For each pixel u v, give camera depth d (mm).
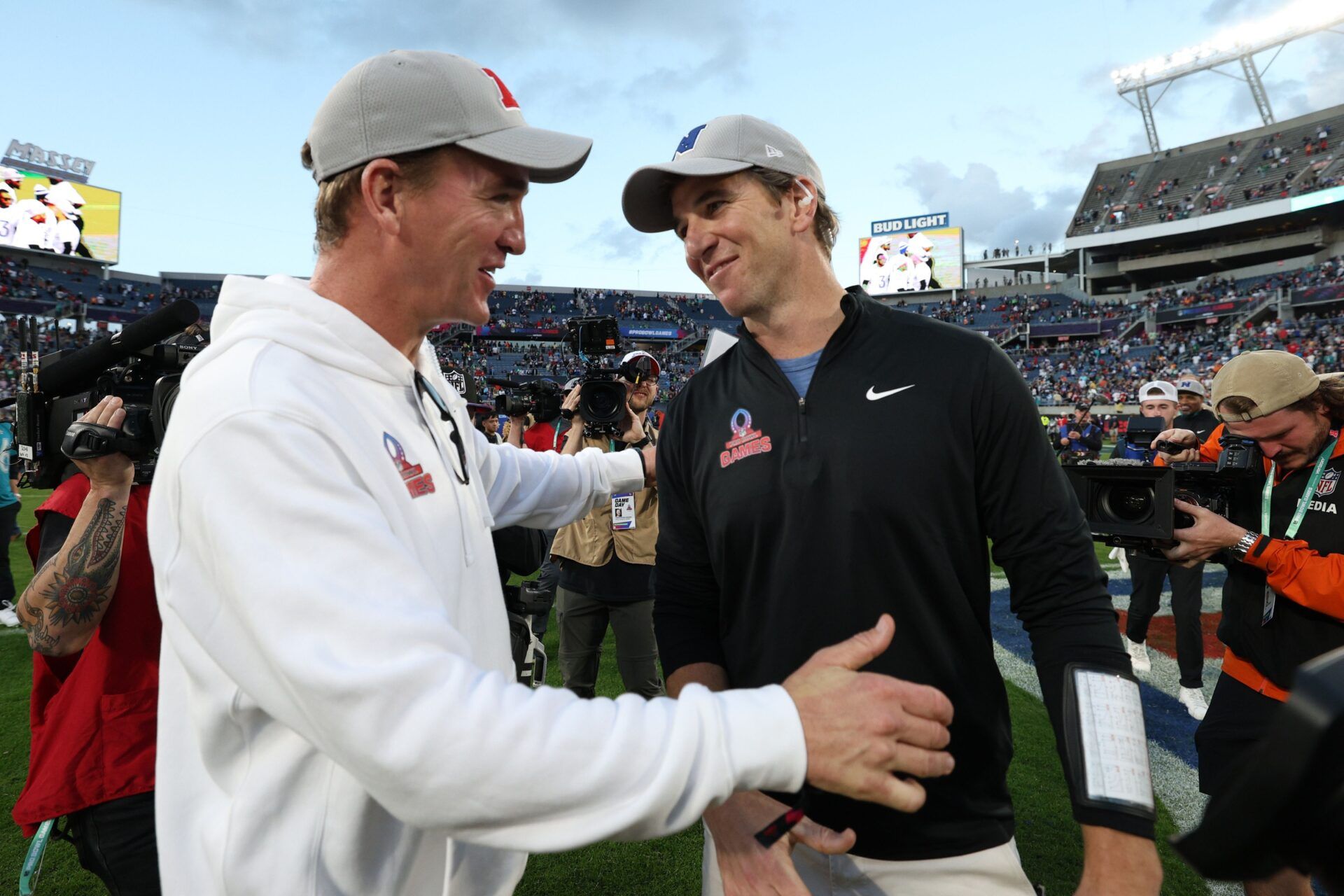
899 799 720
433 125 926
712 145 1327
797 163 1357
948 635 1267
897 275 50469
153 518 839
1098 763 1000
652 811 648
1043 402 35750
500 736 645
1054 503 1214
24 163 36938
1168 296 45219
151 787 1562
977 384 1238
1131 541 2102
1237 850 354
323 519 721
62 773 1504
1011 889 1252
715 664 1458
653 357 4020
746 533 1355
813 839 944
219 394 797
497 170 975
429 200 951
